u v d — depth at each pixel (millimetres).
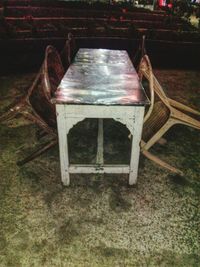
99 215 2051
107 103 1863
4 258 1716
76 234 1893
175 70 5809
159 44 5594
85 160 2686
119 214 2062
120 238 1867
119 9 9109
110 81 2354
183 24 7703
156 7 13852
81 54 3371
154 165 2654
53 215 2043
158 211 2100
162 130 2385
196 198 2246
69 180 2322
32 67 5238
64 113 1940
